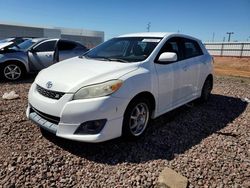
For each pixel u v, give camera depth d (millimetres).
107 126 3334
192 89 5234
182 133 4273
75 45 9711
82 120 3254
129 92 3500
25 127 4168
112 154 3482
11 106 5250
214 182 2973
